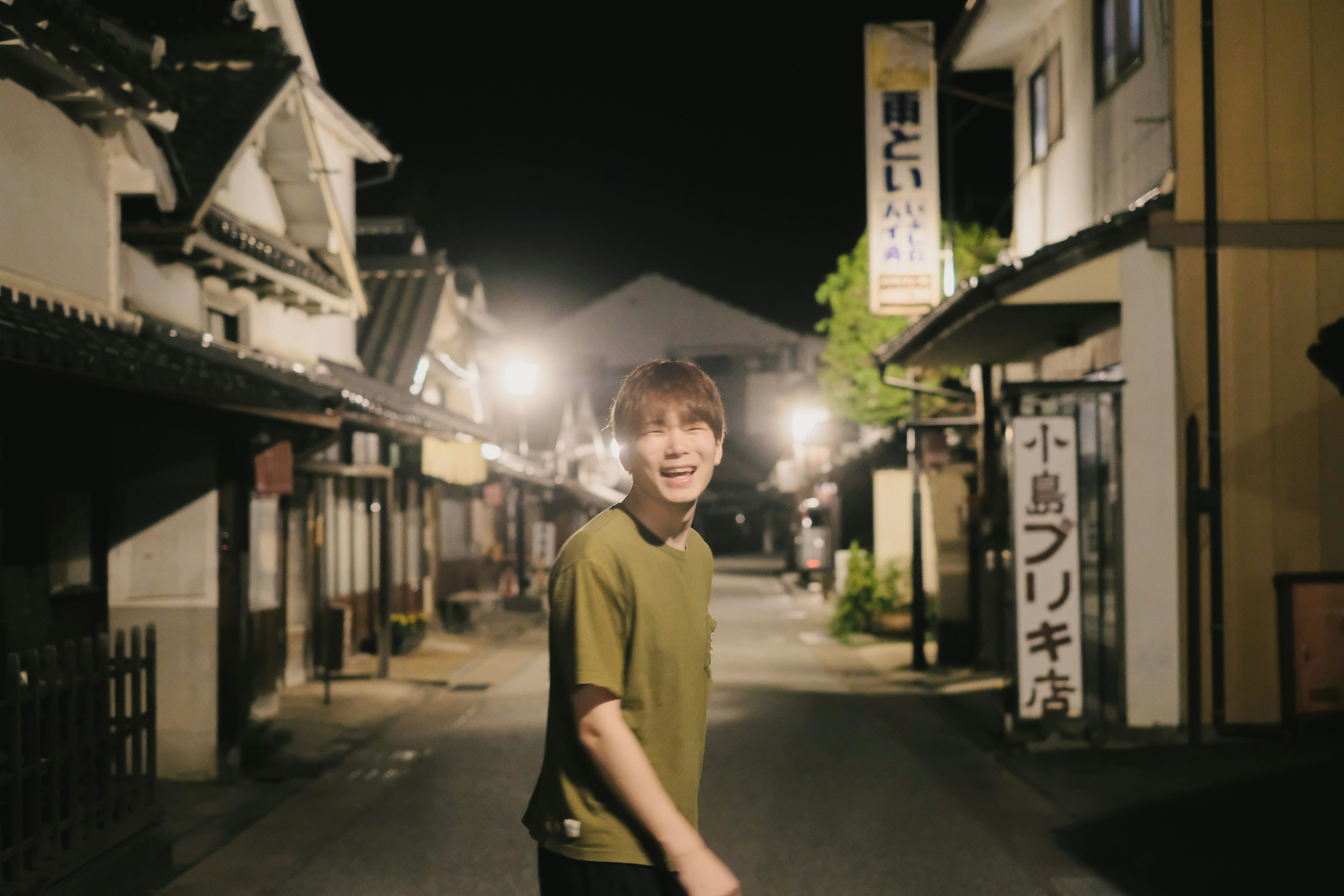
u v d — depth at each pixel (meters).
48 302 6.47
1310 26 8.38
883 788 7.43
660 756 2.24
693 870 2.04
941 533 14.43
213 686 7.84
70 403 5.59
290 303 12.37
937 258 13.18
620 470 44.44
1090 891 5.18
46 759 4.80
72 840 4.99
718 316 52.84
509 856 5.94
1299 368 8.31
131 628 7.56
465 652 16.11
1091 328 10.45
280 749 8.87
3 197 6.33
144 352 6.31
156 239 8.66
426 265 18.75
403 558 17.55
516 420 28.28
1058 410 11.26
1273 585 8.27
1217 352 8.24
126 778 5.52
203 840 6.39
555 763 2.26
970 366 13.54
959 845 6.03
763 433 52.84
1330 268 8.34
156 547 7.88
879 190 13.26
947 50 13.45
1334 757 7.53
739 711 10.70
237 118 10.06
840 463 23.31
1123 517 8.33
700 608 2.34
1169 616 8.26
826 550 30.94
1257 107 8.36
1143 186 9.77
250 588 8.20
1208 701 8.24
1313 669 8.16
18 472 6.48
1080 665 8.29
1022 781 7.46
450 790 7.50
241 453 7.98
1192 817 6.25
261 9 12.98
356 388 12.93
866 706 11.04
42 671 5.45
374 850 6.07
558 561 2.25
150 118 7.30
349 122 14.16
